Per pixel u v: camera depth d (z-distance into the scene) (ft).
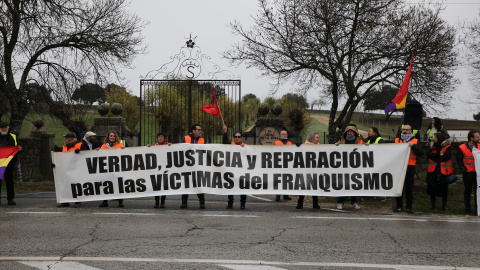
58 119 73.41
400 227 30.14
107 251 23.16
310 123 165.27
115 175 39.24
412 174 38.27
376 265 21.15
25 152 73.00
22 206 38.96
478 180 37.81
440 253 23.39
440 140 39.75
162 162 39.32
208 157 39.27
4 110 69.46
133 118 136.05
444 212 39.09
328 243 25.26
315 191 38.83
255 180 39.04
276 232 27.99
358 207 40.04
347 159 38.78
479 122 128.36
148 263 21.08
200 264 21.02
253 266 20.83
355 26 65.98
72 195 39.04
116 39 67.21
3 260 21.49
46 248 23.68
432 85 68.90
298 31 67.00
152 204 41.68
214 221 31.48
